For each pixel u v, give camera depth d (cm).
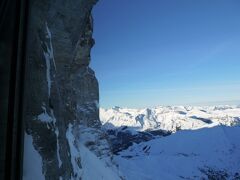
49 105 2233
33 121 2002
